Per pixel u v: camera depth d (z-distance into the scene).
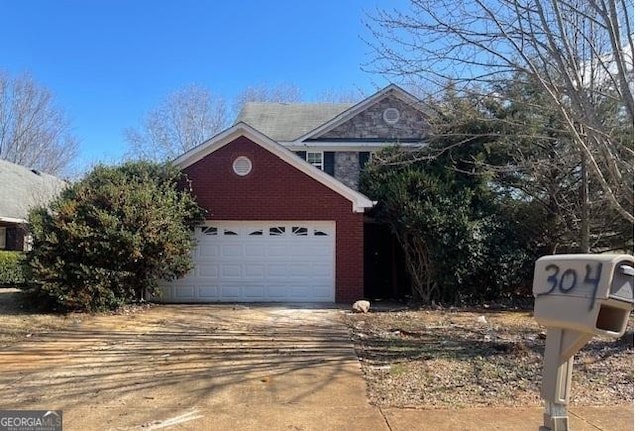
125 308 12.00
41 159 37.84
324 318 10.79
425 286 13.67
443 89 8.58
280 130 21.62
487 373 6.30
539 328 9.59
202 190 13.63
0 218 18.28
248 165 13.64
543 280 2.80
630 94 6.45
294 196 13.59
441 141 13.63
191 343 8.23
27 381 6.03
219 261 13.65
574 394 5.44
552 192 13.51
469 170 13.87
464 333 9.07
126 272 11.77
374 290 15.25
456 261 12.97
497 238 13.32
